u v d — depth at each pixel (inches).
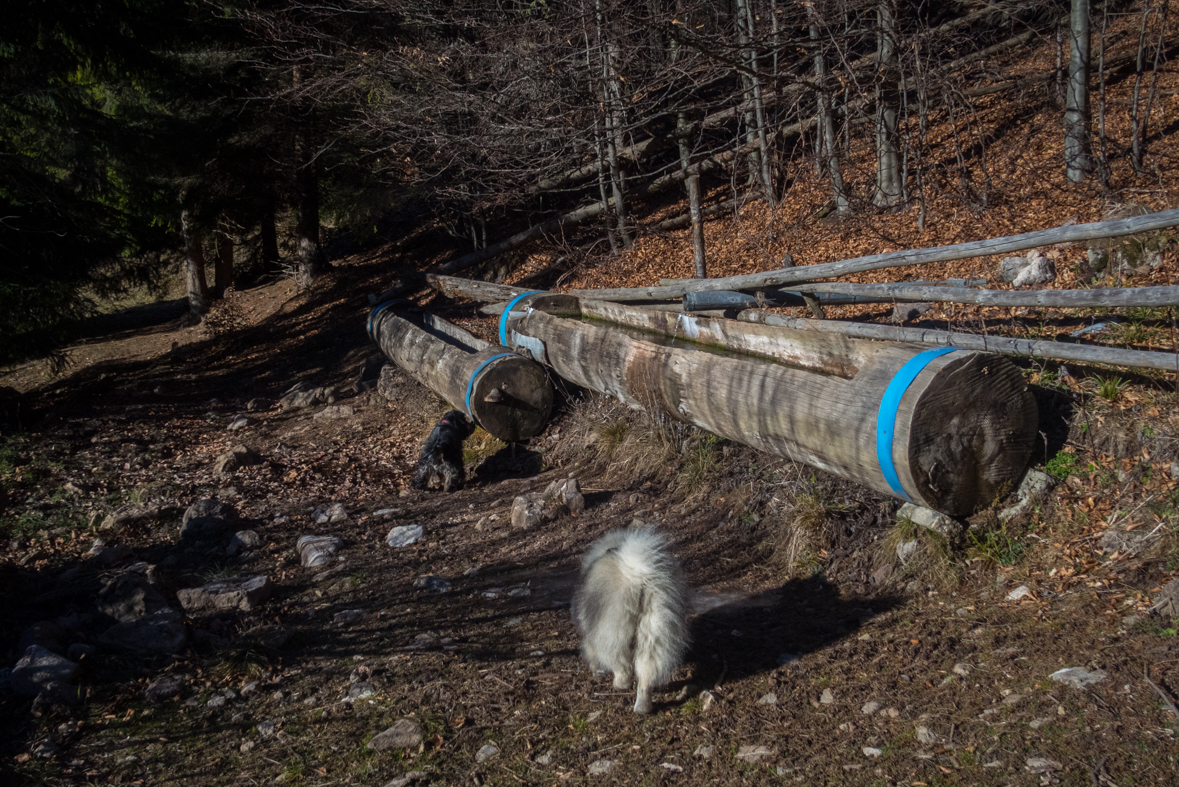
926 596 168.4
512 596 201.8
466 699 154.9
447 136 475.2
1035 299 189.0
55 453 363.6
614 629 140.0
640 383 263.9
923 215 374.3
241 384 573.3
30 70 447.5
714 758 128.3
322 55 537.0
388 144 614.5
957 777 111.1
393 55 489.7
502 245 616.7
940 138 479.5
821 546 192.2
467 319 499.8
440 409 382.3
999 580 163.8
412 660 173.5
